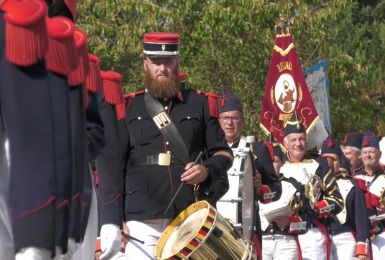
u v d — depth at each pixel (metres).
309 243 16.89
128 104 11.45
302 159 17.14
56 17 5.53
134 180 11.26
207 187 11.20
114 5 31.06
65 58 4.90
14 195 4.60
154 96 11.31
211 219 10.56
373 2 45.69
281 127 23.34
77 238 5.08
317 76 26.62
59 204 4.73
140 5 30.94
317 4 33.34
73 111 5.21
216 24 30.75
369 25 43.94
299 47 32.94
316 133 23.72
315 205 16.70
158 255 10.69
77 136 5.12
